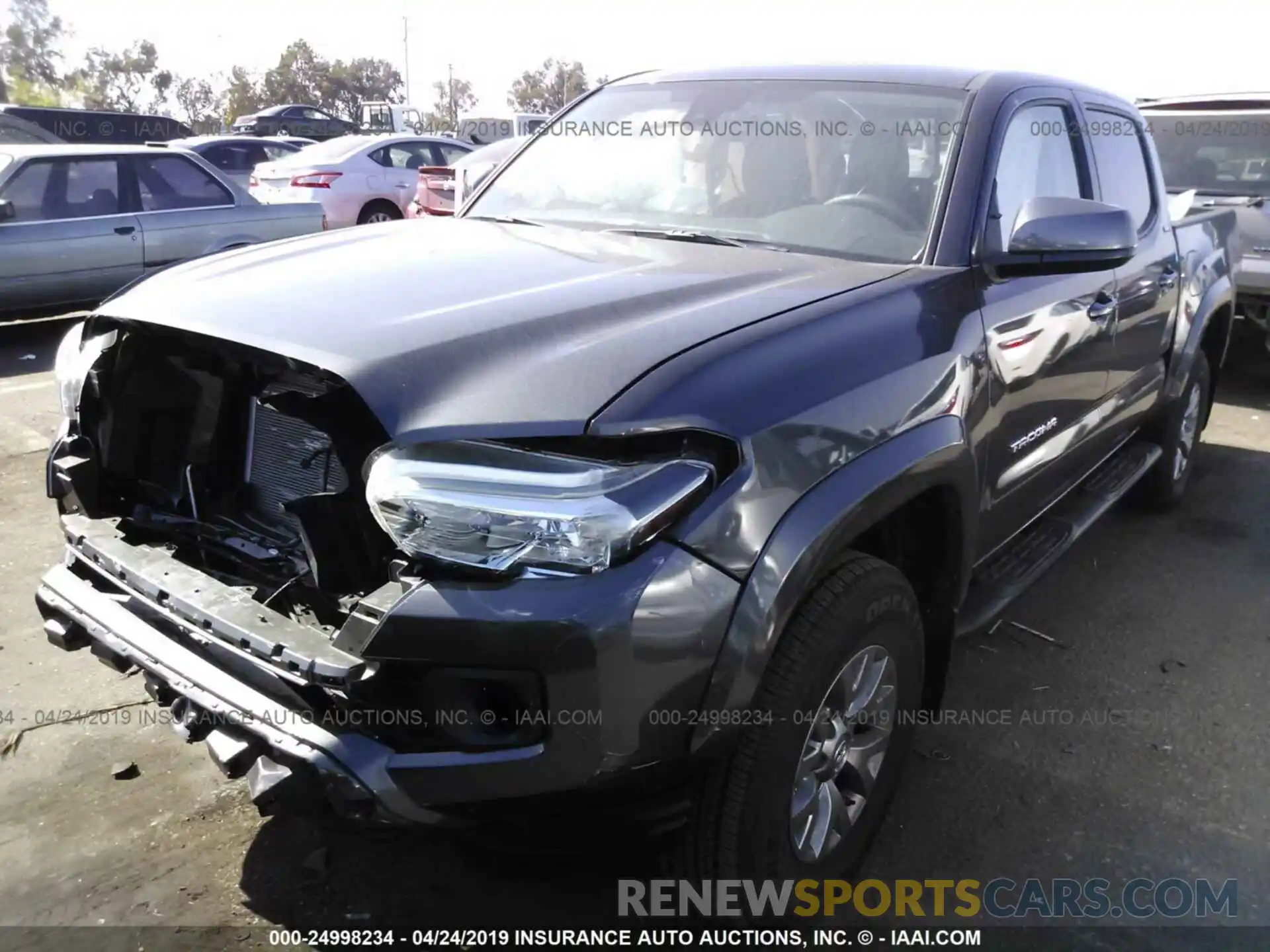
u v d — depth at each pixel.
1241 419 6.91
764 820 2.12
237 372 2.22
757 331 2.15
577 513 1.77
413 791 1.83
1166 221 4.27
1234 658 3.76
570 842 2.06
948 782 3.00
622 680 1.81
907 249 2.78
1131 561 4.59
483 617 1.77
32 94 51.97
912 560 2.71
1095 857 2.72
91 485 2.44
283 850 2.63
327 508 1.94
